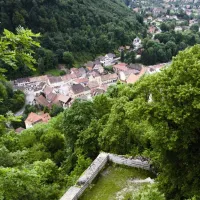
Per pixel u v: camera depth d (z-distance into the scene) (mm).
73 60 95500
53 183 20609
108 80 86188
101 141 21594
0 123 10172
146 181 14250
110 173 14977
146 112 13047
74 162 23891
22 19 88625
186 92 12039
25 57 8758
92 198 13516
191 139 12445
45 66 90750
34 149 30891
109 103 28203
